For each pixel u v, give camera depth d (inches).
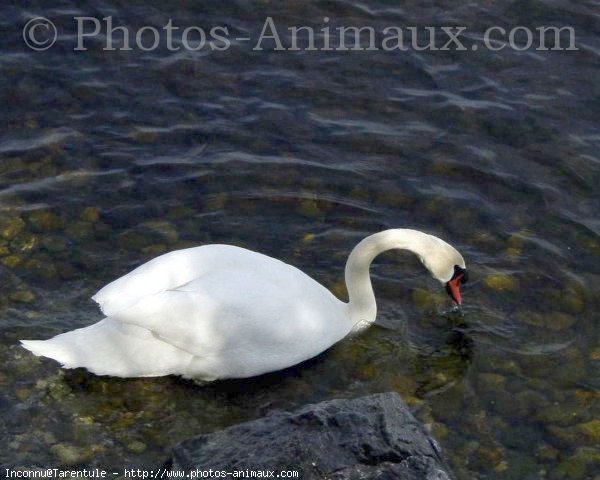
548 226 512.4
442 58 615.2
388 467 360.8
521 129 568.7
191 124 562.9
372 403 382.3
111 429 406.6
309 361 443.8
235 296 409.4
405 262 496.4
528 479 394.3
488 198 526.9
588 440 410.0
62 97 573.9
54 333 441.7
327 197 522.3
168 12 636.1
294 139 556.4
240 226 504.4
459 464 398.9
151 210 508.4
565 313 468.1
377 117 573.9
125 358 410.6
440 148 554.9
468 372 440.5
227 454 366.9
